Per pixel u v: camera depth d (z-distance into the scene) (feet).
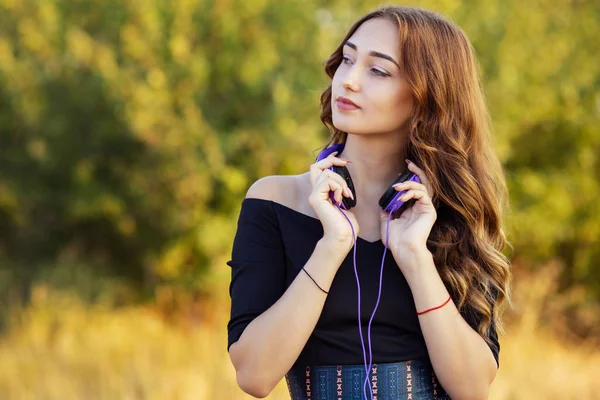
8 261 38.81
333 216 7.59
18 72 33.14
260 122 33.47
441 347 7.67
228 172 33.06
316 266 7.51
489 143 9.38
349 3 33.42
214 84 33.47
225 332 30.55
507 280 8.55
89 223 39.09
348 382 7.75
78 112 34.30
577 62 38.96
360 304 7.79
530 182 38.58
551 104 38.17
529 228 38.27
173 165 32.81
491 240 8.90
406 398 7.80
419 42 8.08
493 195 8.81
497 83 35.29
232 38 32.68
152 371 23.38
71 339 30.45
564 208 38.73
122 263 39.37
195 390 20.13
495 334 8.38
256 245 7.98
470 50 8.61
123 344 30.96
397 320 7.86
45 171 37.22
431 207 7.98
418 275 7.73
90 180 35.29
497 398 21.09
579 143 39.70
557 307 36.19
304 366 7.86
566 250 42.37
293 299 7.47
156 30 31.73
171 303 37.17
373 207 8.27
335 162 7.97
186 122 31.91
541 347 27.30
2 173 37.04
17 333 30.89
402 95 8.09
